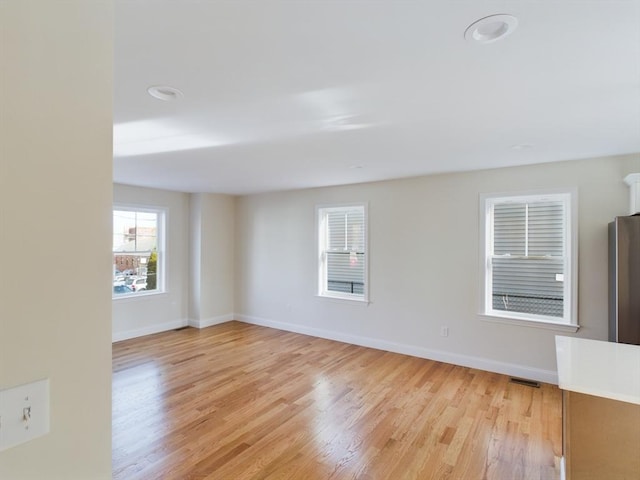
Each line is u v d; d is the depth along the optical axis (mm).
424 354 4332
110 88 761
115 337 5059
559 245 3656
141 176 4422
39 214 648
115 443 2475
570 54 1528
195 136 2701
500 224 3977
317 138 2758
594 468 1635
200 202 5867
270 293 5910
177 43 1443
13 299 616
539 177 3631
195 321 5906
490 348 3902
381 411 2965
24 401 631
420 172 4090
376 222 4730
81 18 714
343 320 5051
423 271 4348
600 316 3314
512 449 2428
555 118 2311
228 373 3824
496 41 1432
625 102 2049
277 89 1884
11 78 608
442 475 2160
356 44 1458
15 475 622
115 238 5184
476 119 2336
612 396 1510
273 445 2465
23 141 625
